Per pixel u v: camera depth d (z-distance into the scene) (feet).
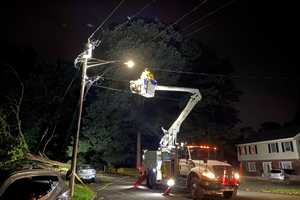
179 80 145.89
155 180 74.18
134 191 72.28
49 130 119.14
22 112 96.27
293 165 150.30
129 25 134.31
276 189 84.28
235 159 187.62
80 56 57.21
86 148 148.97
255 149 174.60
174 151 65.51
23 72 115.03
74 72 128.67
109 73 134.41
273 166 161.58
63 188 25.38
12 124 63.52
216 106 150.30
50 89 112.98
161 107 146.41
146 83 55.72
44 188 23.61
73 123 141.08
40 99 103.96
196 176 57.93
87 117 152.87
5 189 21.52
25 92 98.89
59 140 142.92
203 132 142.31
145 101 142.10
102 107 145.69
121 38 134.31
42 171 24.91
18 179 23.20
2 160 53.98
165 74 135.64
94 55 137.28
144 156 82.89
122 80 134.92
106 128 150.71
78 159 148.56
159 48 133.69
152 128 149.89
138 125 152.05
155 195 64.03
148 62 132.98
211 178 55.93
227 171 57.98
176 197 60.70
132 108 142.82
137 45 132.36
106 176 136.98
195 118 144.36
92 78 58.29
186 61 146.00
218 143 145.28
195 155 64.03
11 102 65.51
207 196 57.11
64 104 133.59
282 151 156.87
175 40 142.00
